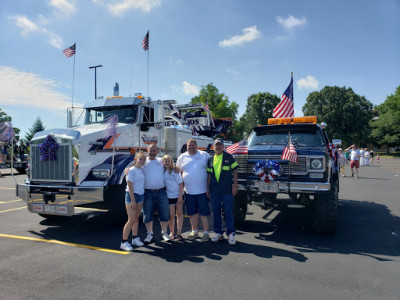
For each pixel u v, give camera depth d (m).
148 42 8.96
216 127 13.36
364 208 7.90
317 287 3.40
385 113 56.69
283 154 5.27
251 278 3.64
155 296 3.20
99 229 6.07
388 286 3.42
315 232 5.76
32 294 3.24
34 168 6.00
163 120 7.77
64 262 4.21
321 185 5.01
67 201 5.57
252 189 5.48
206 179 5.27
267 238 5.38
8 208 8.20
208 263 4.16
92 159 6.02
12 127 6.31
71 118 8.19
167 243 5.13
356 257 4.38
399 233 5.61
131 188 4.78
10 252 4.64
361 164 29.14
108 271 3.88
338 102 59.06
